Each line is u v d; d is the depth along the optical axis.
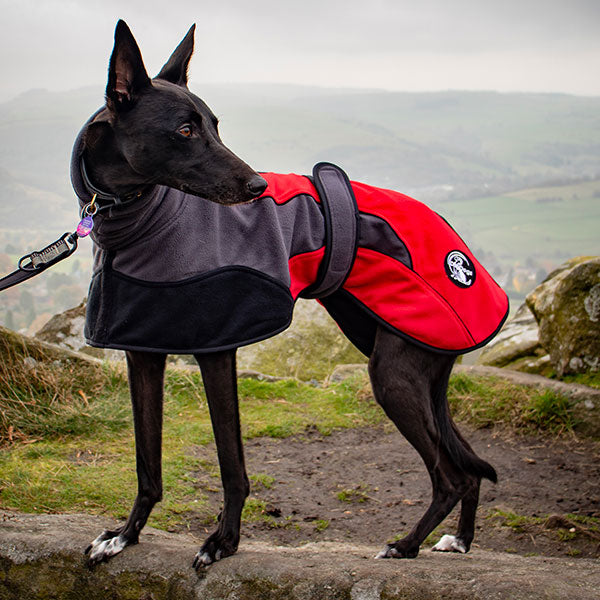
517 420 4.78
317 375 7.20
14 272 2.69
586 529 3.36
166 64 2.65
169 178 2.45
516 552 3.24
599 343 5.07
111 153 2.41
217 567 2.51
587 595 2.17
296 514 3.65
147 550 2.63
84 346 6.57
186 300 2.51
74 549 2.59
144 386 2.66
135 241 2.50
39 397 4.49
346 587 2.35
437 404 3.03
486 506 3.77
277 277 2.65
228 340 2.54
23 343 4.67
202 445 4.32
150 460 2.69
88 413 4.39
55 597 2.55
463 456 3.00
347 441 4.72
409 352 2.91
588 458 4.34
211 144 2.45
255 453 4.45
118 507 3.25
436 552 3.01
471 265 3.04
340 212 2.89
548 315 5.46
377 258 2.92
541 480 4.07
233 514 2.62
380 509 3.76
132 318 2.53
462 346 2.91
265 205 2.72
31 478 3.41
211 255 2.55
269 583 2.41
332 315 3.19
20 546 2.61
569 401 4.77
